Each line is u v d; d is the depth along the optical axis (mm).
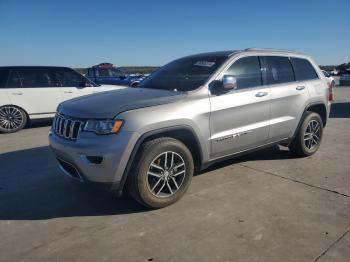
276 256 2957
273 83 5098
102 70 16688
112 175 3533
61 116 4059
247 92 4629
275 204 3971
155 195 3797
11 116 8781
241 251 3037
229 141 4453
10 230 3477
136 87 4875
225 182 4660
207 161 4324
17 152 6520
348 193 4281
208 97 4199
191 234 3334
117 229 3461
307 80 5688
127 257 2980
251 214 3727
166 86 4605
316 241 3176
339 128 8578
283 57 5414
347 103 14672
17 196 4336
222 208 3881
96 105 3830
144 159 3639
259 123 4820
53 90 9344
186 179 4016
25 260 2961
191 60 5023
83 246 3162
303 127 5539
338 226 3451
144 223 3570
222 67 4492
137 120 3578
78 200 4184
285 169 5191
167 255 2998
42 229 3492
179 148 3881
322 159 5707
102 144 3494
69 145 3703
